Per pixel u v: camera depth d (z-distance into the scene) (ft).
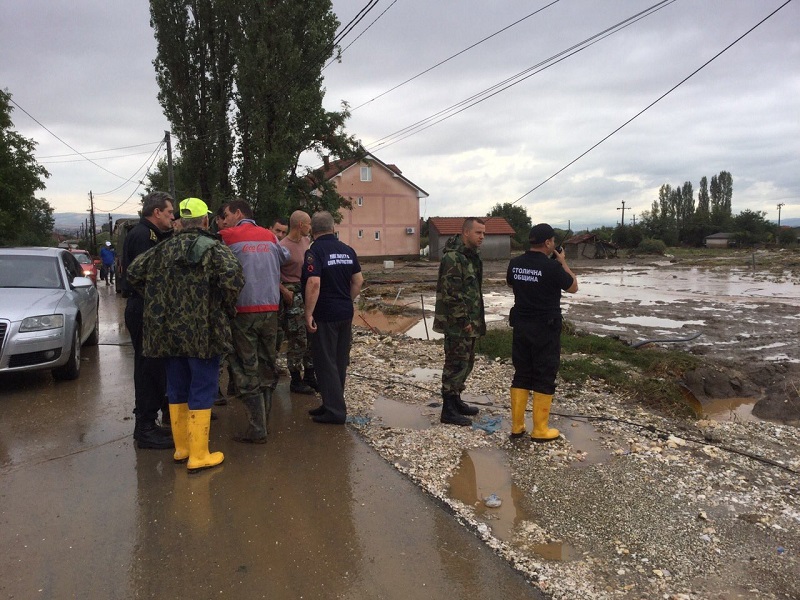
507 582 9.42
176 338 12.71
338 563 9.83
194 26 85.81
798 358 29.76
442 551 10.26
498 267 134.31
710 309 51.83
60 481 12.85
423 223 209.87
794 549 10.60
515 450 15.24
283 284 19.56
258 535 10.66
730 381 24.34
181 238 12.88
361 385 21.24
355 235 166.40
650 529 11.19
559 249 16.03
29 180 107.65
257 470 13.51
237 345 14.76
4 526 10.89
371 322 44.29
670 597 9.11
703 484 13.25
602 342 28.99
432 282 87.15
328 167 87.45
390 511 11.66
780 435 17.39
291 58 73.92
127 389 20.44
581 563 10.00
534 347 15.52
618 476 13.60
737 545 10.71
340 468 13.67
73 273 25.39
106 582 9.24
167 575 9.43
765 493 12.89
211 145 87.45
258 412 15.10
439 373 23.81
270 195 76.54
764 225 254.47
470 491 12.75
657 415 18.88
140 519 11.19
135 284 13.17
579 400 19.71
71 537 10.53
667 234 262.47
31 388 20.58
